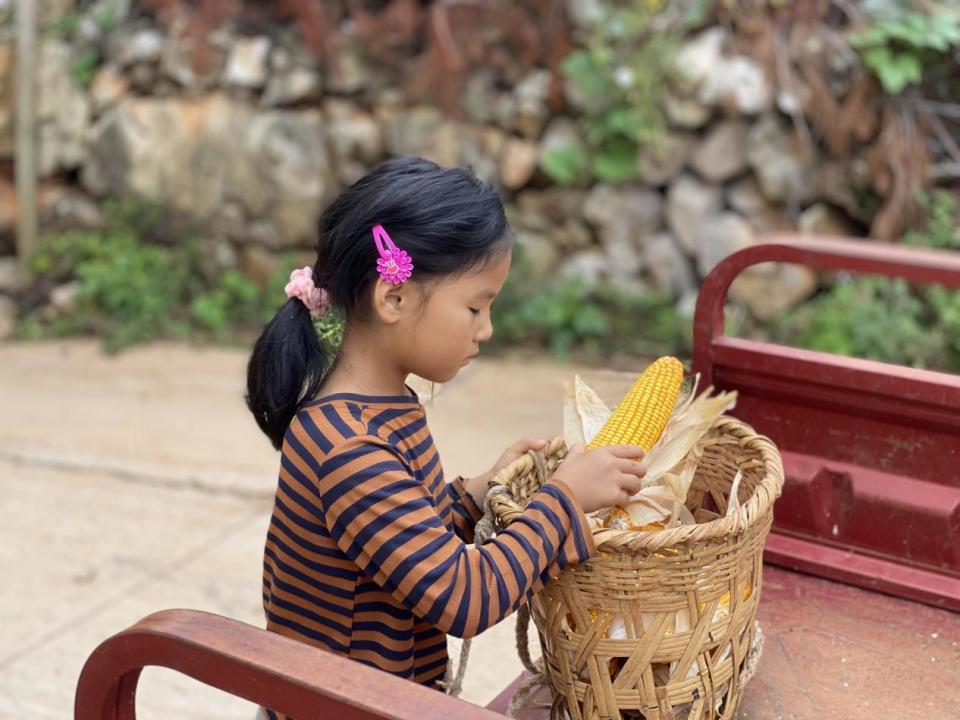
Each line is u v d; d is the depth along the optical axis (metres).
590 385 1.54
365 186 1.22
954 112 4.39
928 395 1.46
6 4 5.44
